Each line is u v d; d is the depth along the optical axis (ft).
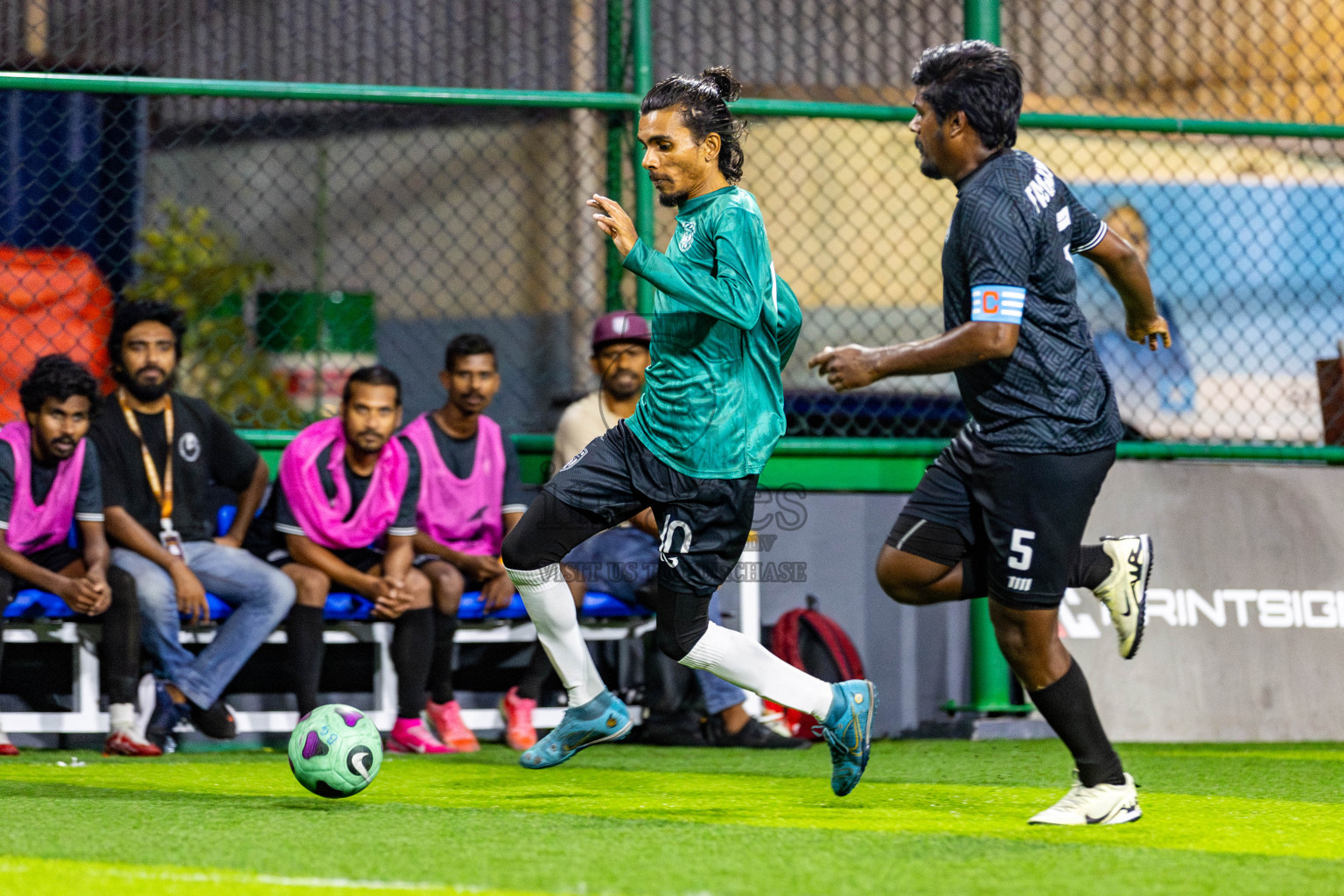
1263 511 65.36
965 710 64.03
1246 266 70.33
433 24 68.59
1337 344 70.74
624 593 57.77
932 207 68.85
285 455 55.06
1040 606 33.37
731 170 35.65
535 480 64.49
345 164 73.82
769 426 35.81
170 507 54.75
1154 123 65.98
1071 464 33.04
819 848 29.07
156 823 32.40
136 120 71.97
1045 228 33.04
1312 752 57.31
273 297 75.31
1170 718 61.93
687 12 66.95
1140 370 69.51
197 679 52.01
